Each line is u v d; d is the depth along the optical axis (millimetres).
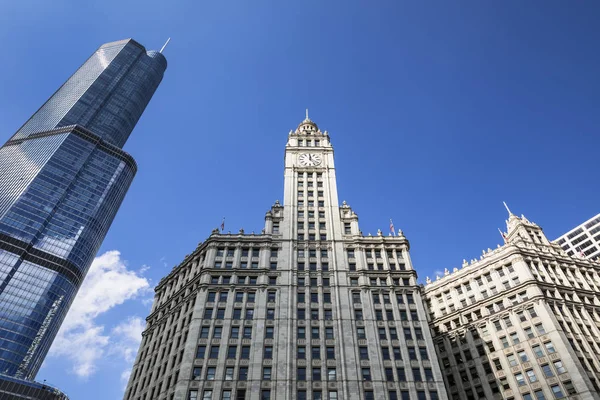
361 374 67312
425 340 72562
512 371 84375
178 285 90250
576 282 100500
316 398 64438
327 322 74625
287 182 101938
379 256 87062
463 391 89562
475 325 95125
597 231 171500
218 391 64125
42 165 192750
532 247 108812
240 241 88438
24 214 173875
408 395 65188
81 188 197625
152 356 79562
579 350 81062
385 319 75438
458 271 107250
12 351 147375
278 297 78250
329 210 95875
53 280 168000
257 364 67562
